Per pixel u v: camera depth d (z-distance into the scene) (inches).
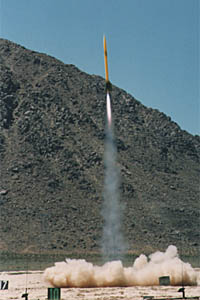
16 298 3759.8
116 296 3752.5
